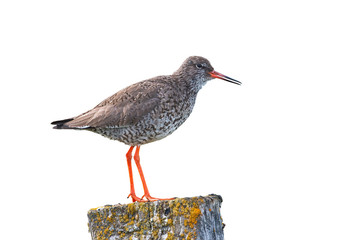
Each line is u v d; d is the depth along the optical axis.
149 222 10.34
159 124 13.55
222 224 10.77
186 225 9.97
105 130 13.60
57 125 13.74
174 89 13.87
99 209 10.81
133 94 13.55
